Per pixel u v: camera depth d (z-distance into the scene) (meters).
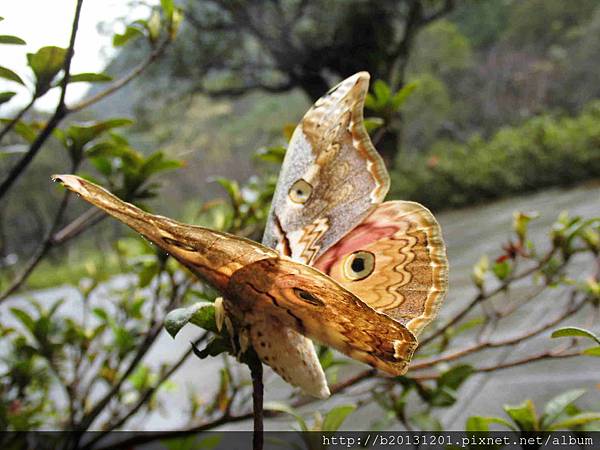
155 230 0.16
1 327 0.46
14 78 0.30
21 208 5.19
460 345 0.78
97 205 0.15
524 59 8.05
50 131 0.31
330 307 0.18
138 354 0.42
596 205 2.47
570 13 8.25
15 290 0.39
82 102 0.32
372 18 3.82
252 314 0.18
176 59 4.30
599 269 0.48
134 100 4.93
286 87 4.55
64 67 0.29
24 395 0.50
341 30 3.87
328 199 0.23
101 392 0.65
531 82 7.72
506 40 8.66
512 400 0.59
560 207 2.77
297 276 0.17
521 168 4.46
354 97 0.24
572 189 3.92
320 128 0.24
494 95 8.02
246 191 0.48
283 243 0.22
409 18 3.83
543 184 4.39
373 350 0.19
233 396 0.39
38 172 4.18
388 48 3.91
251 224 0.49
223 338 0.19
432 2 4.00
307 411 0.54
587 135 4.27
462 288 1.21
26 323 0.46
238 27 4.20
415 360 0.47
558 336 0.22
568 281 0.48
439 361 0.42
